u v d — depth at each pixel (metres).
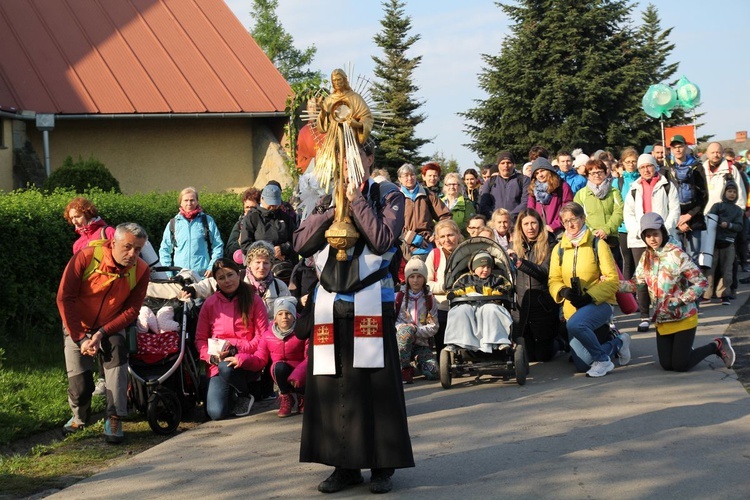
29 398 8.15
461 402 8.09
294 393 7.99
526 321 9.59
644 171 11.96
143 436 7.39
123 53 22.58
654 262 8.84
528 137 49.09
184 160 22.42
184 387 8.15
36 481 6.10
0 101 19.75
